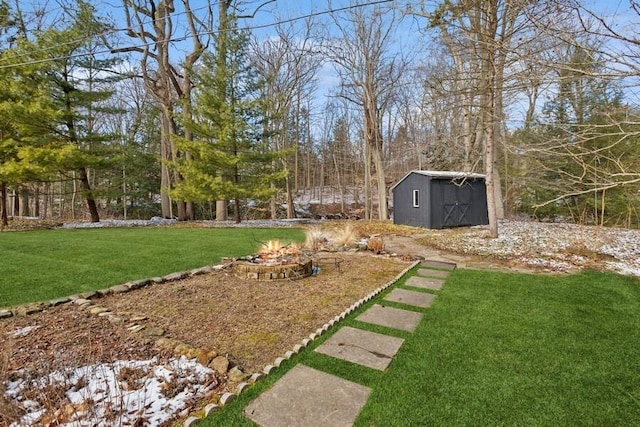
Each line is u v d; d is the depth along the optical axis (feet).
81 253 21.36
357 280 16.17
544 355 8.82
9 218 46.21
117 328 10.48
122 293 13.96
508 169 43.21
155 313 11.84
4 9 40.42
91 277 15.93
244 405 6.84
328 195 95.25
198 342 9.71
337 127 84.94
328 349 9.22
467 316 11.52
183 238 28.43
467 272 17.39
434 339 9.78
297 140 74.74
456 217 37.96
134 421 6.29
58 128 36.81
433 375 7.91
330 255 21.94
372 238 25.30
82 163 36.29
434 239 28.14
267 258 17.80
